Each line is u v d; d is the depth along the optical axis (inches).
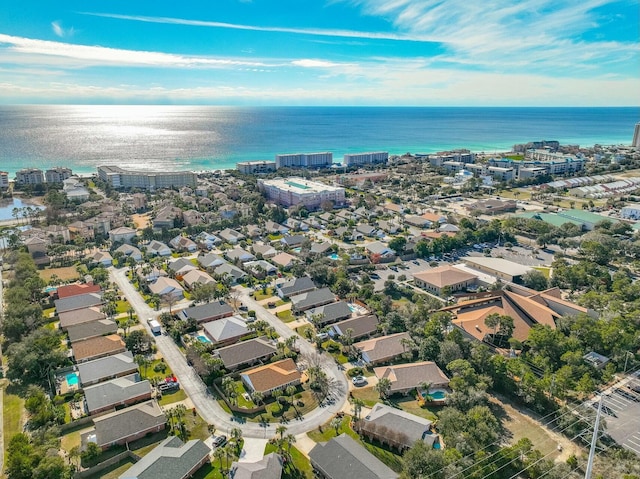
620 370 4840.1
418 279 7180.1
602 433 3855.8
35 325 5467.5
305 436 3900.1
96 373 4628.4
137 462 3432.6
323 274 7180.1
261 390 4404.5
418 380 4547.2
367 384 4648.1
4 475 3400.6
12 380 4635.8
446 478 3221.0
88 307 6141.7
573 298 6742.1
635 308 5767.7
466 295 6663.4
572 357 4621.1
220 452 3479.3
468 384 4320.9
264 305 6481.3
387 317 5649.6
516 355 5128.0
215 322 5625.0
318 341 5339.6
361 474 3265.3
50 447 3469.5
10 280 7057.1
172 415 4077.3
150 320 5821.9
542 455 3629.4
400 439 3713.1
